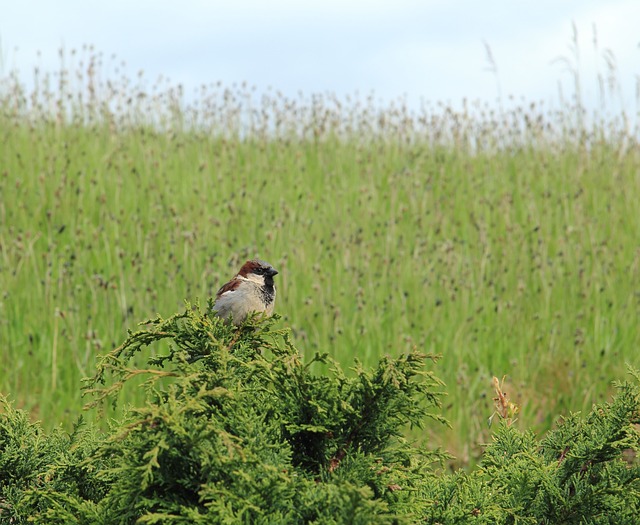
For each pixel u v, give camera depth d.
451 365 13.92
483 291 16.25
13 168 19.14
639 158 22.67
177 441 4.36
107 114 22.02
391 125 24.19
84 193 18.34
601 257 17.70
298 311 15.08
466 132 23.50
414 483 4.92
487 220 19.70
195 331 5.12
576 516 5.30
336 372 4.90
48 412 12.38
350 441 4.86
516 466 5.50
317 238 17.05
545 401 14.21
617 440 5.48
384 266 15.89
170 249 16.78
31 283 15.20
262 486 4.30
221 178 19.16
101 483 5.14
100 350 12.75
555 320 15.82
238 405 4.61
